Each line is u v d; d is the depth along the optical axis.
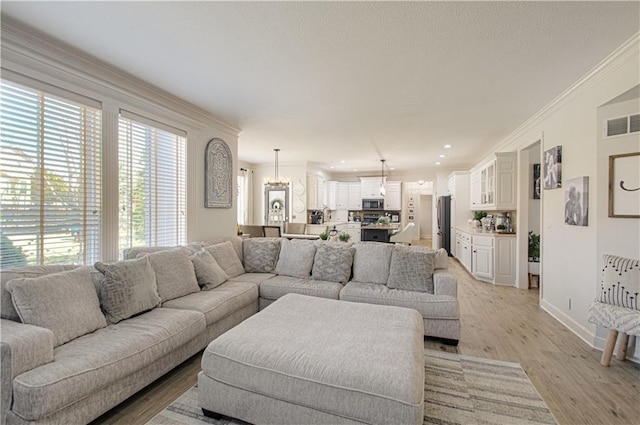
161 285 2.61
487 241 5.15
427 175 9.29
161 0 1.72
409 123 4.23
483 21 1.91
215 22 1.94
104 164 2.68
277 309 2.32
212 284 3.04
